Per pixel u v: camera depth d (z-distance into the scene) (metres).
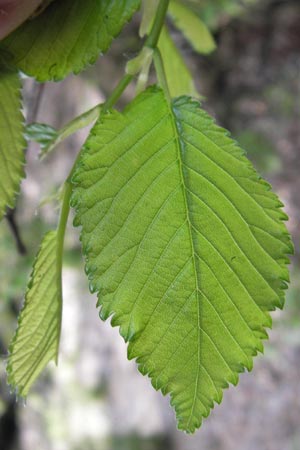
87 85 0.94
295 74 1.22
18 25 0.25
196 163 0.22
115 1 0.24
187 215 0.22
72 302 1.32
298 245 1.13
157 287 0.22
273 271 0.22
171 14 0.34
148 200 0.22
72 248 0.85
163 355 0.22
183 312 0.22
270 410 1.22
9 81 0.25
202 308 0.22
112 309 0.22
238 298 0.22
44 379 1.33
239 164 0.22
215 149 0.22
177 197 0.22
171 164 0.22
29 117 0.38
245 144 1.21
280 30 1.21
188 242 0.22
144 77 0.23
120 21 0.24
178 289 0.22
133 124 0.22
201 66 1.18
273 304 0.22
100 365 1.38
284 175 1.22
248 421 1.26
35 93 0.38
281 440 1.21
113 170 0.22
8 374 0.25
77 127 0.25
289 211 1.18
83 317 1.34
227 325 0.22
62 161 0.91
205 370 0.22
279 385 1.21
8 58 0.25
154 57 0.23
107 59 0.91
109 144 0.22
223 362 0.22
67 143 0.92
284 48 1.22
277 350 1.15
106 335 1.36
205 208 0.22
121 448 1.41
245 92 1.21
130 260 0.22
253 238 0.22
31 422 1.31
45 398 1.33
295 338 1.11
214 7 1.02
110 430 1.40
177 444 1.40
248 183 0.22
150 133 0.22
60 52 0.25
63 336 1.35
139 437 1.42
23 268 0.78
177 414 0.22
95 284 0.22
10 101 0.25
